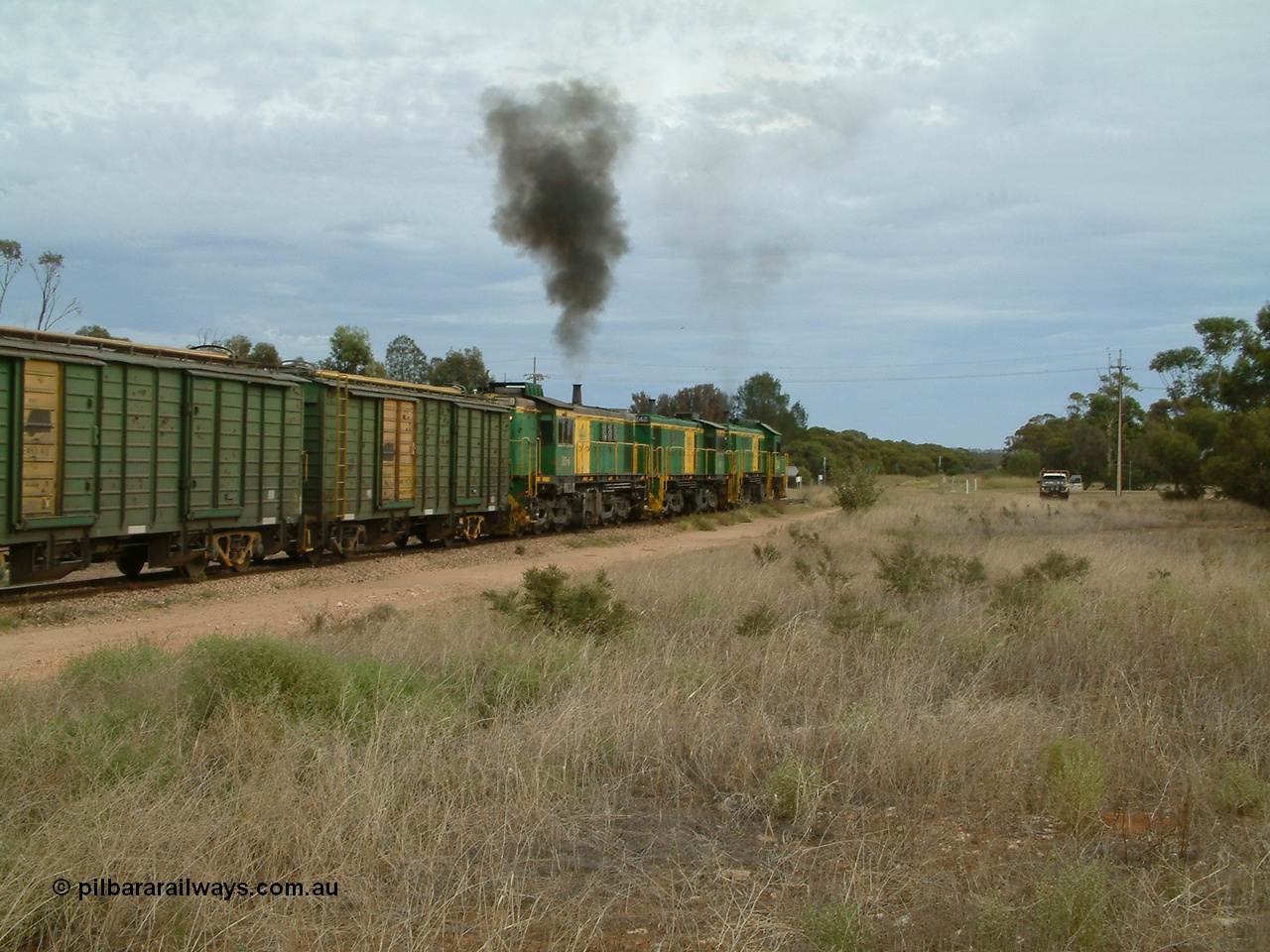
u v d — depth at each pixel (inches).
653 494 1434.5
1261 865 187.6
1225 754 263.7
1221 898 177.9
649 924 173.3
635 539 1137.4
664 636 426.0
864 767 256.8
